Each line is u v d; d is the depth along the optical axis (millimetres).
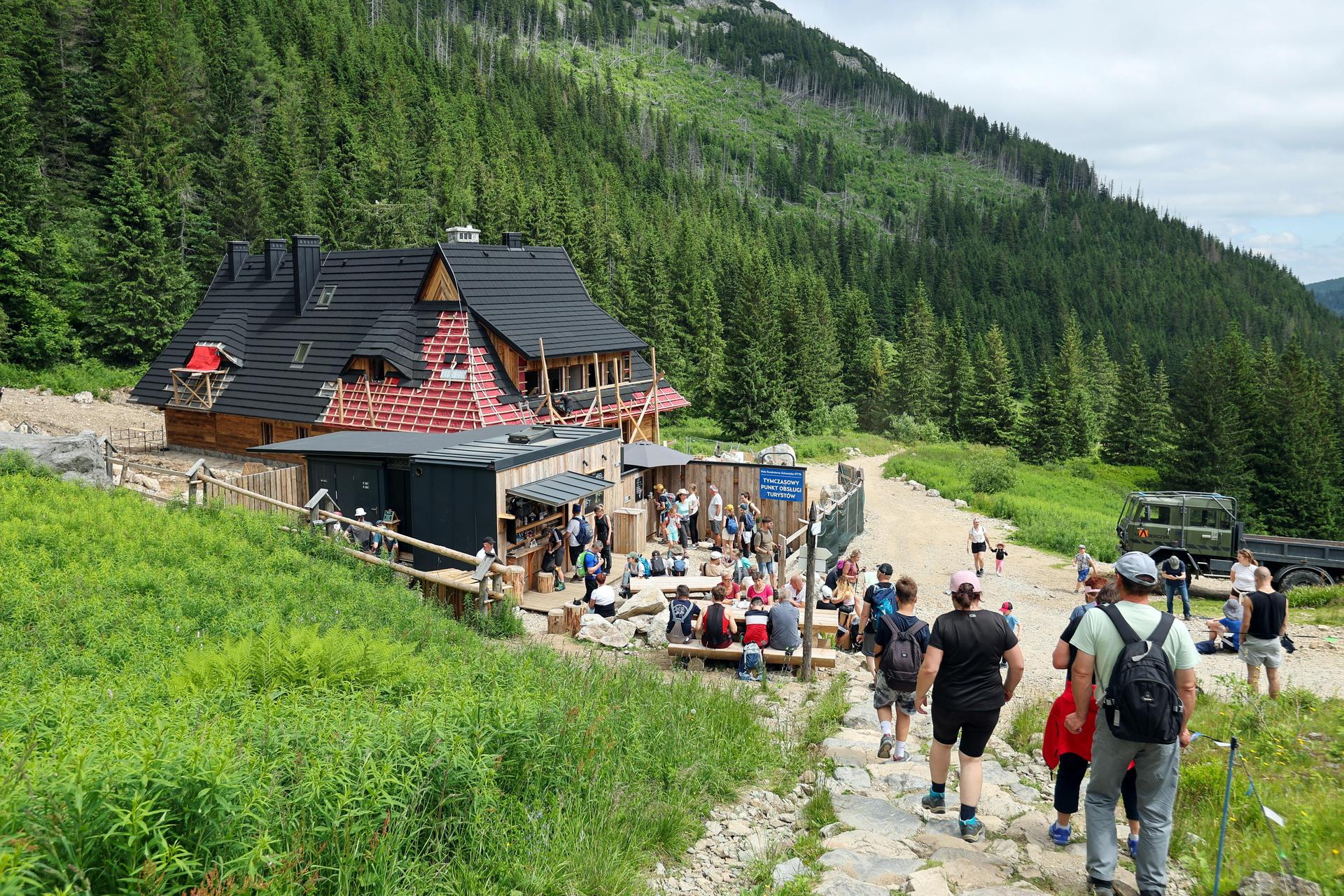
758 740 9688
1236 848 6715
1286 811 7227
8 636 10094
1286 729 9945
